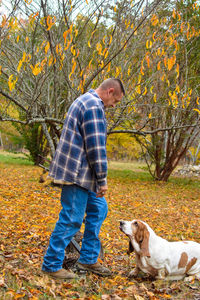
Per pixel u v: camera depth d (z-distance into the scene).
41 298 2.67
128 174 17.19
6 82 4.75
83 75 3.98
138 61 4.71
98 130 2.88
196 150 24.28
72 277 3.08
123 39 4.12
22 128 14.97
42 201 8.00
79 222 3.04
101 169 2.88
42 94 4.72
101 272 3.33
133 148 24.03
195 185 14.08
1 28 3.24
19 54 4.27
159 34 4.56
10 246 4.10
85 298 2.69
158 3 3.88
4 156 22.45
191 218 7.29
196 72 9.87
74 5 3.77
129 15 3.87
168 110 6.61
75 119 2.94
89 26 4.45
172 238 5.31
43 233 4.88
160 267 3.20
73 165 2.91
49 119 4.31
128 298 2.82
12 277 3.04
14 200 7.78
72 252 3.77
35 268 3.33
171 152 15.46
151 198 9.92
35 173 13.77
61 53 3.79
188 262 3.36
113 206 8.23
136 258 3.31
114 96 3.16
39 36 4.44
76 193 2.98
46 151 14.78
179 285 3.22
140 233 3.18
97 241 3.32
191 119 7.22
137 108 5.57
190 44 7.66
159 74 5.20
